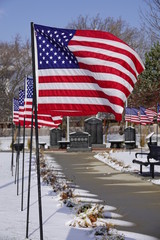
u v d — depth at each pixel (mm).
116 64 7820
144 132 46375
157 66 45625
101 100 7703
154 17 25156
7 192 11344
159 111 29375
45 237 6477
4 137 50406
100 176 16094
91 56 7695
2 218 7797
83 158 26891
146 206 9641
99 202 10070
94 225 7273
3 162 22047
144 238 6707
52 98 7586
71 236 6586
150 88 44844
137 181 14430
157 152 15430
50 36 7594
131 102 46875
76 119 55656
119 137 50406
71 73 7617
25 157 26141
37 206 9250
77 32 7812
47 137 49281
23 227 7145
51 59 7586
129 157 25000
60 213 8461
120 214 8688
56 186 11602
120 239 6359
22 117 13422
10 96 54344
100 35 7746
